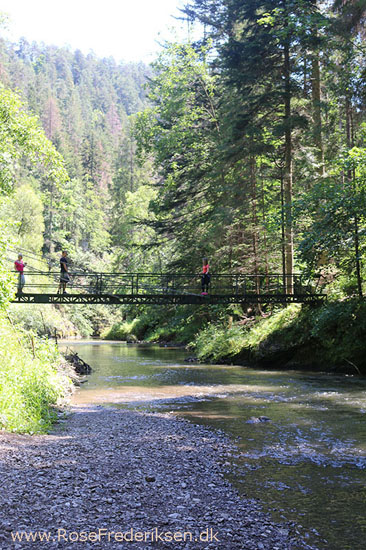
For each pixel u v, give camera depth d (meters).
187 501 6.00
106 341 51.19
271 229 23.84
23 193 54.34
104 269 65.50
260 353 22.31
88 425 10.59
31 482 6.23
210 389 16.08
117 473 6.95
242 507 5.87
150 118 37.06
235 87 26.39
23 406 10.18
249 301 22.52
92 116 171.00
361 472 7.23
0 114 18.08
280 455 8.14
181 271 32.00
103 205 105.75
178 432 9.91
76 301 21.66
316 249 19.70
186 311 33.22
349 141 26.97
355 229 18.39
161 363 25.34
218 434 9.68
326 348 20.50
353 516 5.66
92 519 5.28
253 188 27.05
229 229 27.03
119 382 18.08
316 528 5.34
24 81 142.62
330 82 23.50
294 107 25.83
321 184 19.91
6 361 12.31
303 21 21.05
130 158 81.50
